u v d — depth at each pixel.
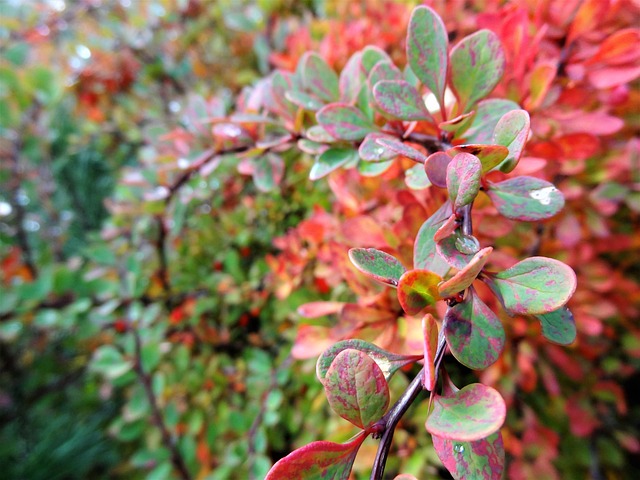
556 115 0.17
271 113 0.22
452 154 0.10
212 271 0.38
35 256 0.43
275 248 0.35
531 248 0.23
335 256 0.17
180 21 0.45
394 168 0.17
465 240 0.09
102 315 0.31
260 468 0.24
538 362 0.27
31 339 0.45
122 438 0.32
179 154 0.23
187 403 0.34
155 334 0.32
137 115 0.46
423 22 0.12
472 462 0.09
